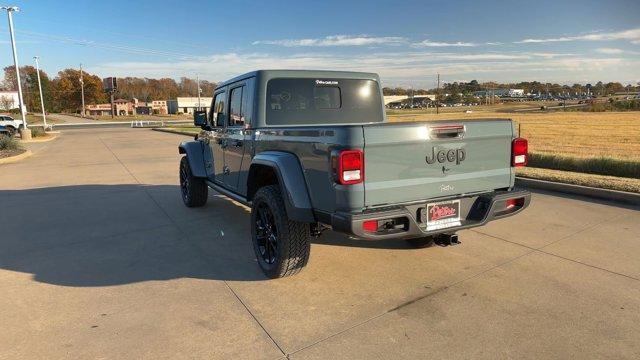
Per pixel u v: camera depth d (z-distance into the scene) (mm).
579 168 10398
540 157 11242
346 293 4035
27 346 3229
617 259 4688
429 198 3822
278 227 4176
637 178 9117
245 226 6387
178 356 3082
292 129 4055
